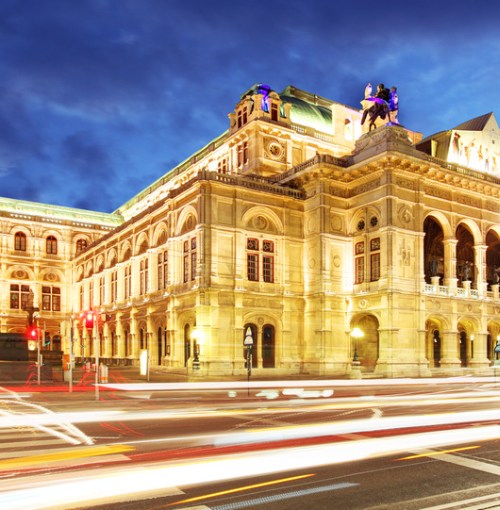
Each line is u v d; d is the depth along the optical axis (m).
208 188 44.09
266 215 47.09
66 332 78.06
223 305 43.41
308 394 27.03
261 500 8.41
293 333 46.78
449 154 51.97
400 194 44.81
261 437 13.55
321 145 58.03
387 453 11.64
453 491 8.97
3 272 75.19
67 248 80.12
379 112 47.38
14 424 16.23
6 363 35.53
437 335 52.72
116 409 20.20
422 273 44.88
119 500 8.37
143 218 55.53
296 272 47.75
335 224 47.34
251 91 58.00
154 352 52.28
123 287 61.66
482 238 51.12
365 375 41.28
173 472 10.02
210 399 24.27
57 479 9.54
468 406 21.00
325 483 9.34
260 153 53.38
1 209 78.69
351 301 46.28
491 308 50.53
